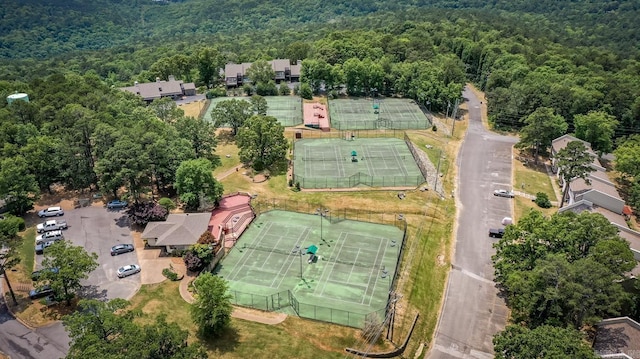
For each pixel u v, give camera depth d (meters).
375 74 182.25
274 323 72.44
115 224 98.56
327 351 67.44
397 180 117.19
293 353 66.75
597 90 156.12
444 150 137.38
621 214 100.00
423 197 110.31
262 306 76.06
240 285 81.06
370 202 107.44
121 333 57.75
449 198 111.38
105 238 93.62
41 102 131.88
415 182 116.56
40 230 94.81
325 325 72.12
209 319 67.94
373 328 71.19
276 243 93.00
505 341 56.28
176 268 84.88
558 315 67.75
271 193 111.94
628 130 149.00
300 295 78.62
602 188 104.94
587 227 75.38
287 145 127.00
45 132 115.94
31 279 81.19
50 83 156.62
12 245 78.31
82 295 77.69
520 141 135.25
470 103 183.25
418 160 127.06
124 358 51.09
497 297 80.88
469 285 83.62
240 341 68.50
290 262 87.25
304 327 71.75
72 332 56.88
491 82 179.62
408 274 84.00
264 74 189.38
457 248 93.81
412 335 71.94
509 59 195.50
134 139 106.62
